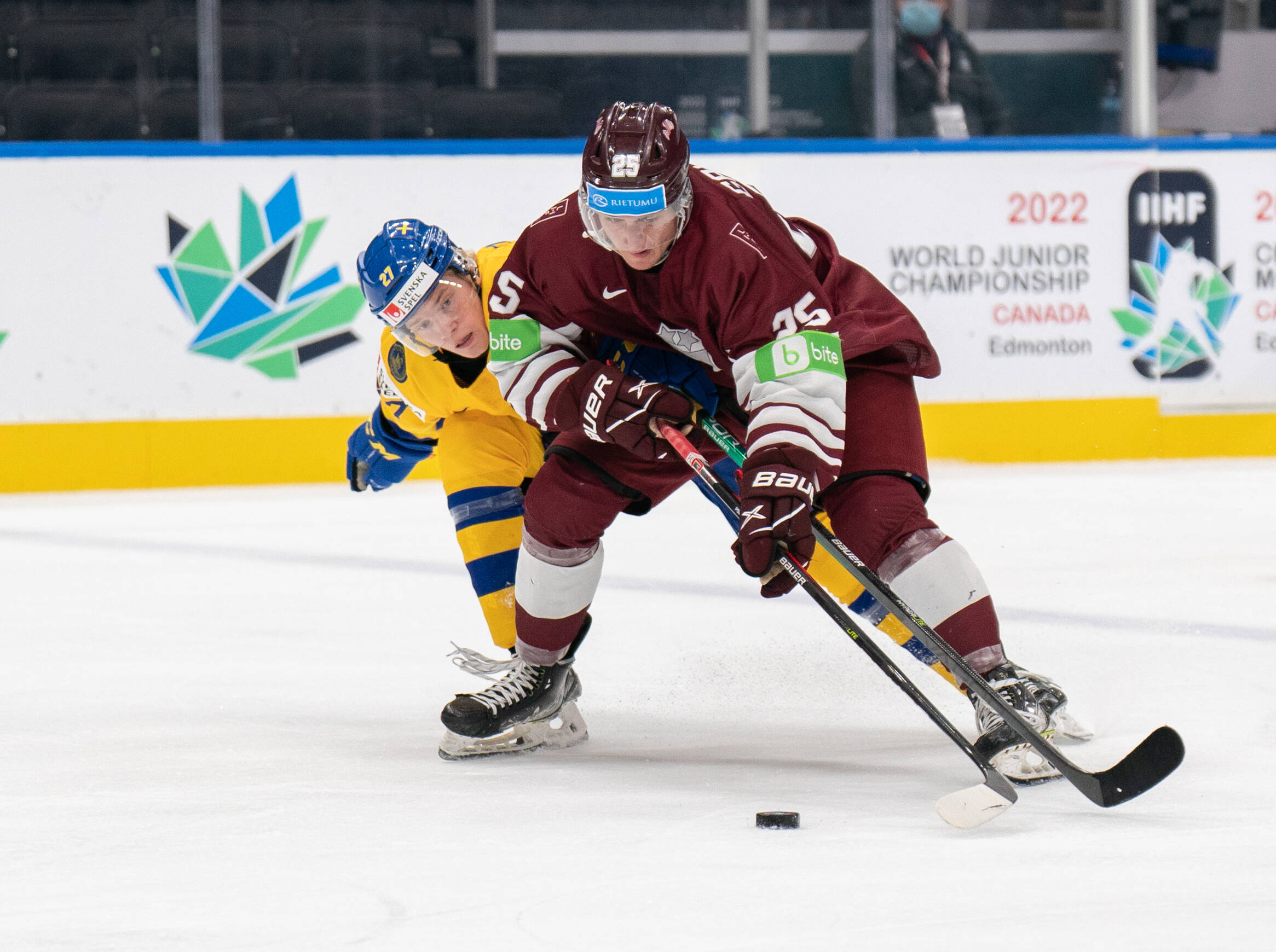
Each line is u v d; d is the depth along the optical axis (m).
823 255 9.52
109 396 25.61
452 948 5.73
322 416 26.06
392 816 7.90
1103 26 28.12
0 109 26.72
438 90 27.47
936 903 6.18
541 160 26.53
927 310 27.05
